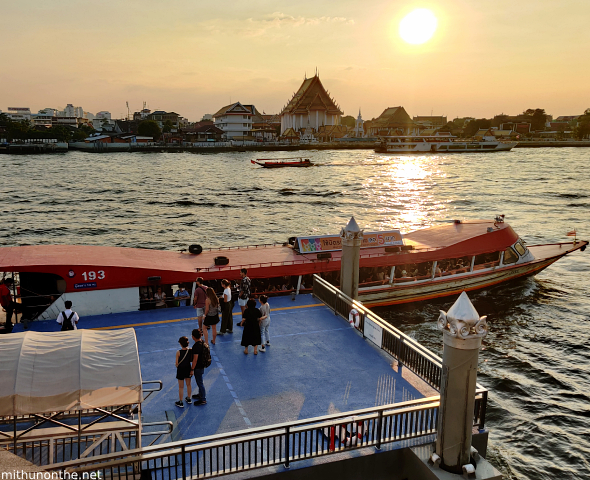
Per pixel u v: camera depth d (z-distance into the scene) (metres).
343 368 13.99
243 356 14.73
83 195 86.25
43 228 58.91
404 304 28.86
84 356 9.15
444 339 8.84
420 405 10.64
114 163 161.12
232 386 12.89
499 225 31.06
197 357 11.55
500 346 25.53
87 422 10.00
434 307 29.09
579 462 16.75
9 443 8.71
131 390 8.95
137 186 100.69
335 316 18.23
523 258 31.78
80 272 18.06
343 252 17.92
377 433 9.98
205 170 141.75
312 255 24.52
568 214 69.62
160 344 15.70
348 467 9.70
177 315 18.44
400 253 26.27
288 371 13.78
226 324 16.47
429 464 9.41
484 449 10.58
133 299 18.92
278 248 25.50
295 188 100.94
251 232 58.12
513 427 18.66
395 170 146.50
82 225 61.03
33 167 139.62
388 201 82.88
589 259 43.41
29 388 8.47
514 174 132.00
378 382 13.20
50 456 8.80
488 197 87.19
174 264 21.28
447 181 114.50
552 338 26.53
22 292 18.14
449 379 8.84
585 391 21.25
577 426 18.75
